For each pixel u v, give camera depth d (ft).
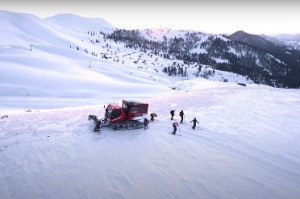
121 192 53.31
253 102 136.46
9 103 185.37
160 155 68.74
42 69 391.86
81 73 418.92
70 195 51.93
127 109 85.56
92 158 65.26
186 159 67.31
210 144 76.84
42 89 291.17
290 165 67.00
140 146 73.36
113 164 63.21
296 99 151.33
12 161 61.82
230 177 60.18
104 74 488.44
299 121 103.60
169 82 632.38
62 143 71.87
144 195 52.75
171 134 82.79
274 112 116.06
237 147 75.77
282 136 86.12
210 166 64.49
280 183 58.85
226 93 168.35
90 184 55.36
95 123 86.17
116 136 78.59
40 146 69.51
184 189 55.06
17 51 498.28
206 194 53.72
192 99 143.74
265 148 76.13
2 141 71.36
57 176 57.31
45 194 51.80
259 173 62.54
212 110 115.24
